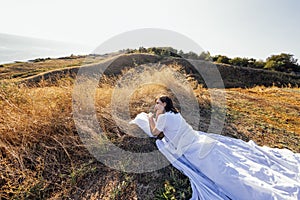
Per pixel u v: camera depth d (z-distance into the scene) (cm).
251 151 267
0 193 190
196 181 215
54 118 272
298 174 223
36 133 252
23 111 268
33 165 224
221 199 193
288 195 184
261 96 653
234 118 403
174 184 216
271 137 347
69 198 196
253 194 186
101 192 204
